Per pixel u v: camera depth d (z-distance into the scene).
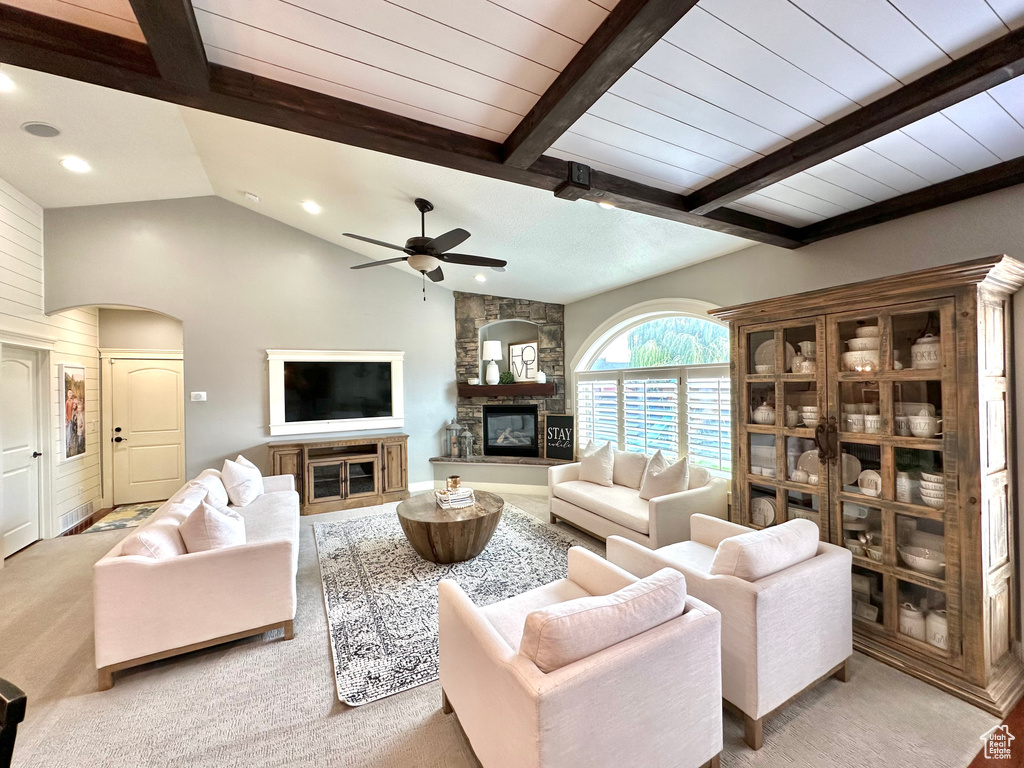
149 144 3.54
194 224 4.79
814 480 2.51
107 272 4.42
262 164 3.77
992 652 1.96
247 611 2.34
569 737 1.20
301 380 5.23
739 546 1.81
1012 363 2.14
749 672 1.68
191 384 4.77
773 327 2.71
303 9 1.27
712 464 3.97
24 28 1.24
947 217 2.35
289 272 5.23
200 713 1.89
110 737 1.76
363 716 1.87
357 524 4.50
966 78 1.42
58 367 4.50
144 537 2.22
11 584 3.22
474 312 6.20
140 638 2.11
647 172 2.24
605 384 5.30
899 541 2.18
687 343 4.34
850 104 1.71
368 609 2.74
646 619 1.44
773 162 2.07
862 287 2.20
